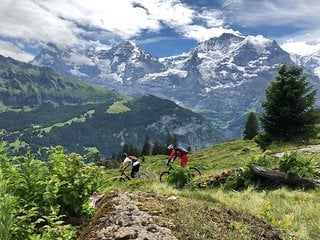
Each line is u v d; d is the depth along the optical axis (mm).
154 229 5543
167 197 7805
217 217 6957
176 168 14750
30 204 6078
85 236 5688
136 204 6535
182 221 6098
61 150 7227
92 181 7152
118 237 5195
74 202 6840
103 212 6176
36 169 6625
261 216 9180
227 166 29438
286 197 13641
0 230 5031
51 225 5812
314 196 13797
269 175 16422
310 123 37656
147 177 19734
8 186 6012
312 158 16984
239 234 6250
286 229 8531
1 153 6332
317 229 8797
